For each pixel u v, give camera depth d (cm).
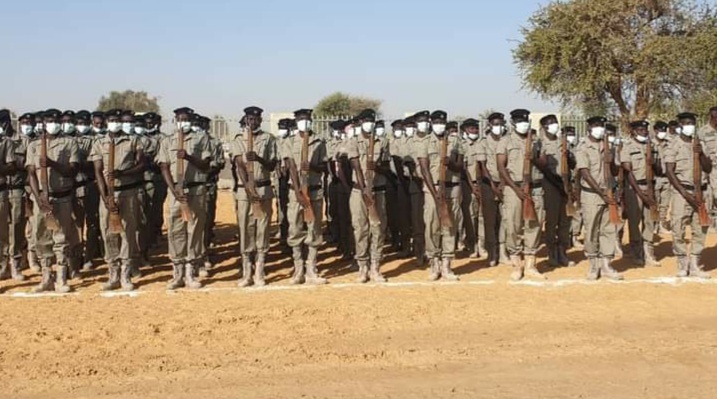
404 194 1337
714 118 1130
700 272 1134
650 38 2983
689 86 3073
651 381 686
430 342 814
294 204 1110
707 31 3033
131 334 845
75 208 1180
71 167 1064
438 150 1116
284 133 1109
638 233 1270
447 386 676
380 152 1136
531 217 1097
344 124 1382
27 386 692
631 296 1009
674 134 1191
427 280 1141
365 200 1103
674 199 1131
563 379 693
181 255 1091
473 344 805
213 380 700
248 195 1077
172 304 981
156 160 1162
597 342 808
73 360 764
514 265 1132
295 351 786
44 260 1076
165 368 738
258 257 1113
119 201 1070
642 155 1249
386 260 1336
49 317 917
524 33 3189
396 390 666
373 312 930
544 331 852
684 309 946
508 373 711
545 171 1220
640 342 805
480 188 1239
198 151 1084
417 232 1258
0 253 1139
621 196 1270
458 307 953
